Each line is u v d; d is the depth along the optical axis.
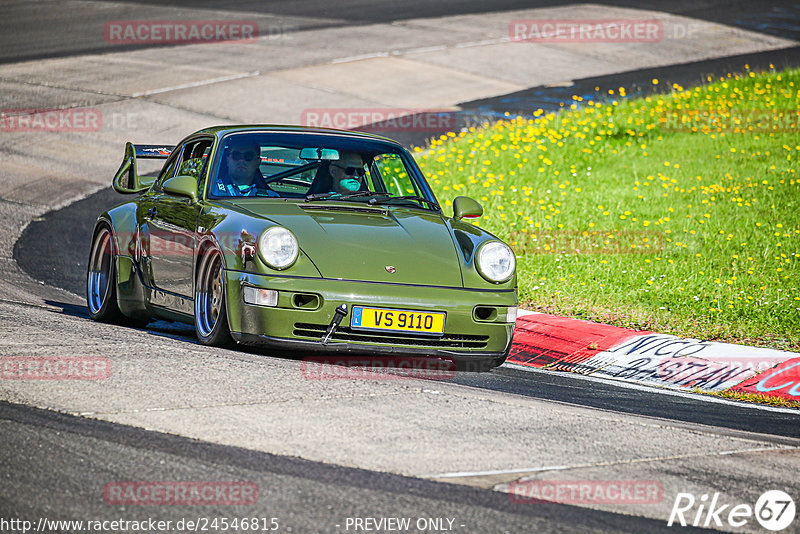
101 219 28.91
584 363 27.53
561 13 106.06
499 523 13.27
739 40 94.50
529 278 35.56
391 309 21.75
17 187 48.97
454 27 97.44
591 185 49.81
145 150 30.25
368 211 24.89
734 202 45.44
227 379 19.38
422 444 16.33
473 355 22.70
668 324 30.41
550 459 16.11
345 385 19.75
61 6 102.94
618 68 83.56
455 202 26.77
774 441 18.95
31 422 16.19
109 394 17.89
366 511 13.35
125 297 27.45
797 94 66.94
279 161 25.89
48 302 30.33
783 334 29.61
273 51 84.56
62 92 68.69
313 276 21.67
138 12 100.81
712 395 24.44
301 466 14.88
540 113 67.12
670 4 112.56
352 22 98.50
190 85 72.12
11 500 13.12
